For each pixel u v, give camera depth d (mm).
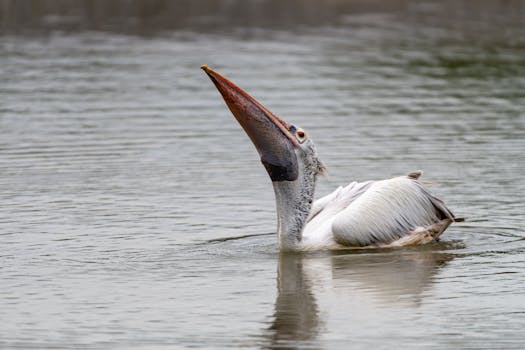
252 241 13719
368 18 36219
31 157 18391
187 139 19844
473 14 37094
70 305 11211
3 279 12078
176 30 33750
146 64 28016
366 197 13586
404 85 25234
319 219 13914
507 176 16734
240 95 12984
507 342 10039
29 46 30875
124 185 16516
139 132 20375
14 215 14781
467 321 10695
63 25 34688
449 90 24594
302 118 21469
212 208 15227
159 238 13758
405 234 13625
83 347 9984
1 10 37750
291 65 27703
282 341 10133
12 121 21344
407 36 32438
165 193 16016
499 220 14523
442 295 11562
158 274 12312
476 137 19625
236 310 11094
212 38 32188
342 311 11062
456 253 13242
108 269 12469
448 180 16531
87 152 18766
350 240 13344
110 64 28016
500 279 12109
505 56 29031
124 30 33750
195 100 23641
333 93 24188
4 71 27000
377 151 18609
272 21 35594
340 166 17562
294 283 11969
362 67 27500
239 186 16484
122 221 14516
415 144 19109
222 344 10055
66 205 15336
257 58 28719
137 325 10602
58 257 12914
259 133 13094
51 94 24141
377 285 11930
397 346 9984
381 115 21797
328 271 12500
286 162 13180
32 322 10688
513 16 36594
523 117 21484
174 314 10938
